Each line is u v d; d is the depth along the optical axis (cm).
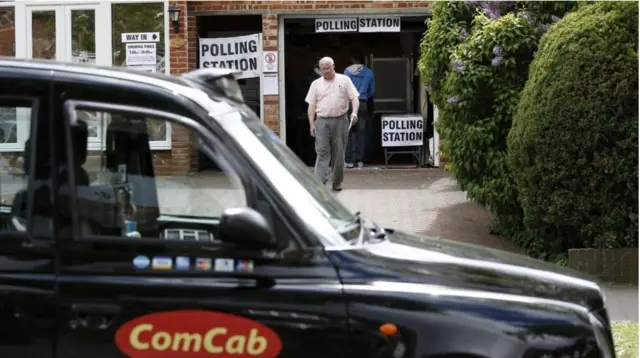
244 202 363
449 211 1145
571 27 841
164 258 350
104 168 369
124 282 345
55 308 344
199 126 368
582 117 818
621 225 842
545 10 983
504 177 951
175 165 372
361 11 1468
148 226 370
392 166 1549
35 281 346
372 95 1547
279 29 1481
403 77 1645
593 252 846
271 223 358
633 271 845
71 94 363
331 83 1216
